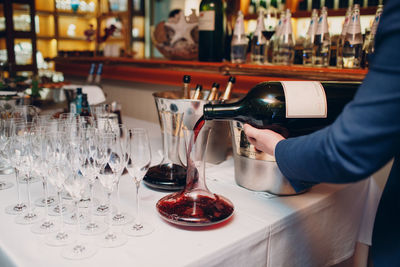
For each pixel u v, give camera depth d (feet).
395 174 2.20
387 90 1.50
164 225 2.67
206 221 2.57
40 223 2.67
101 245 2.35
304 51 4.93
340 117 1.69
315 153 1.80
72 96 5.57
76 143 2.58
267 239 2.71
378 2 4.94
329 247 3.46
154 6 10.10
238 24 5.12
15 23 12.73
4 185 3.44
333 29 5.44
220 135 4.06
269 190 3.25
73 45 14.98
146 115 7.55
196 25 5.89
